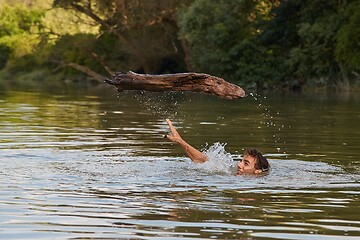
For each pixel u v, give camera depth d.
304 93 45.91
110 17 61.69
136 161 13.97
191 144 17.34
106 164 13.48
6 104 32.66
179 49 60.66
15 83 64.19
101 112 27.92
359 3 48.25
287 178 12.06
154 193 10.55
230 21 53.19
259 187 11.19
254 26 53.59
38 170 12.66
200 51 54.69
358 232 8.45
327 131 20.52
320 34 48.84
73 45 66.44
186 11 55.09
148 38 60.59
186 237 8.11
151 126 21.89
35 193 10.48
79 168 12.94
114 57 65.19
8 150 15.55
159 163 13.64
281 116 26.09
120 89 12.98
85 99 37.62
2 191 10.59
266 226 8.65
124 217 9.02
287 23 52.25
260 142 17.67
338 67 49.75
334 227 8.66
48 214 9.16
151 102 35.09
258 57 52.69
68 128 21.14
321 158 14.76
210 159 13.48
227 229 8.48
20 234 8.20
